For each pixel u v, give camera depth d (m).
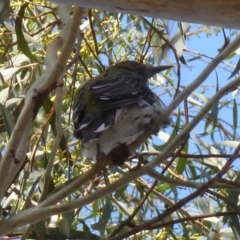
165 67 9.54
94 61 10.25
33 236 8.52
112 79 7.84
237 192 8.16
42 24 10.40
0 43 9.85
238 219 8.23
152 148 9.61
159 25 9.87
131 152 7.33
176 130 8.64
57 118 7.66
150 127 7.50
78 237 8.32
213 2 5.91
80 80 10.09
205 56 10.10
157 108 7.77
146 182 10.23
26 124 6.77
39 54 9.91
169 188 9.88
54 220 9.23
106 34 9.93
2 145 9.92
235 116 9.41
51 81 6.83
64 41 7.39
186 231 8.95
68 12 8.04
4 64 10.30
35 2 9.98
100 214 9.67
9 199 9.22
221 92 6.92
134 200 9.93
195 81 7.21
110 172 9.75
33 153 8.80
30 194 8.39
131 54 10.18
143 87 7.82
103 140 7.66
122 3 6.05
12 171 6.83
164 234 9.21
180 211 9.38
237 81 6.96
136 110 7.45
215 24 6.21
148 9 6.11
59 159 9.05
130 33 10.19
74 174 9.20
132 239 9.45
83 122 7.29
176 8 6.04
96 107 7.38
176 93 7.98
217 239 9.64
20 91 10.20
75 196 9.31
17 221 6.62
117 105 7.27
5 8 7.43
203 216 7.51
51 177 8.53
